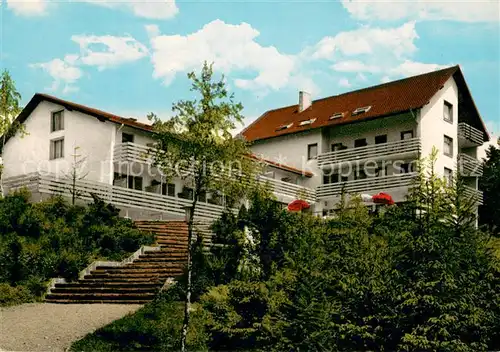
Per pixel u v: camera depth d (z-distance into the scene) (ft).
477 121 166.30
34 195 115.24
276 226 64.03
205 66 58.34
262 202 65.00
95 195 106.63
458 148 171.01
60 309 69.05
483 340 61.57
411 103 147.64
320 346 55.16
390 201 118.93
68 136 134.51
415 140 143.74
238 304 58.90
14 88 122.52
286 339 55.11
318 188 156.04
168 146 57.41
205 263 65.57
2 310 68.74
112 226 97.25
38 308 69.67
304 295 56.95
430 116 148.97
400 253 64.08
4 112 121.49
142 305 69.67
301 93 173.99
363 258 63.57
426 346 58.75
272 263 60.70
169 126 57.93
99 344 56.13
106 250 87.45
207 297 61.98
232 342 57.82
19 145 144.15
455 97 158.81
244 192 63.36
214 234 68.90
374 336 59.47
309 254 60.85
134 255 86.94
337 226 68.54
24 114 142.92
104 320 63.62
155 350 55.72
